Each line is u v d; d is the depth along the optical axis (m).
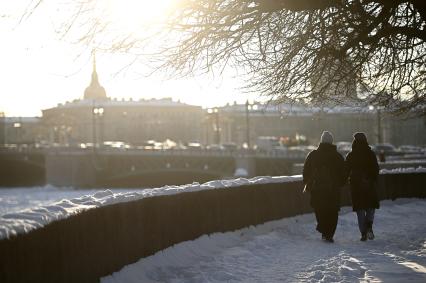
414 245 19.64
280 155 127.62
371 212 21.34
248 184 22.25
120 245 13.80
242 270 15.76
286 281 14.38
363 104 20.67
